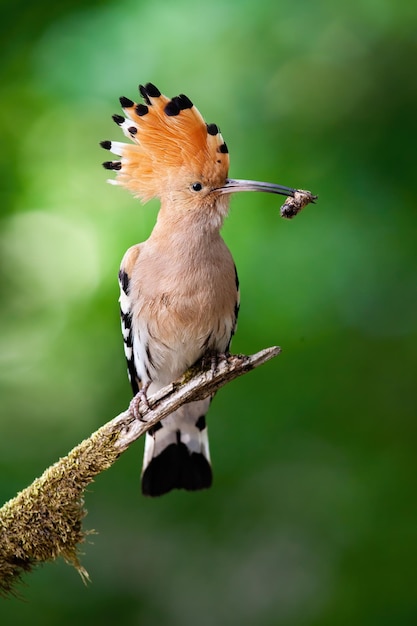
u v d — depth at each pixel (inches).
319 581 425.7
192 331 319.6
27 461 467.8
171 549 446.9
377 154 452.8
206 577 439.5
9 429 481.1
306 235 447.8
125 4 454.3
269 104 463.8
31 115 475.2
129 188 328.2
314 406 452.4
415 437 443.5
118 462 461.7
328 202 450.9
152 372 335.0
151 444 345.4
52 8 454.0
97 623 423.5
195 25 455.8
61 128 480.7
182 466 345.4
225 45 461.4
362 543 426.0
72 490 259.3
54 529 257.1
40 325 495.2
